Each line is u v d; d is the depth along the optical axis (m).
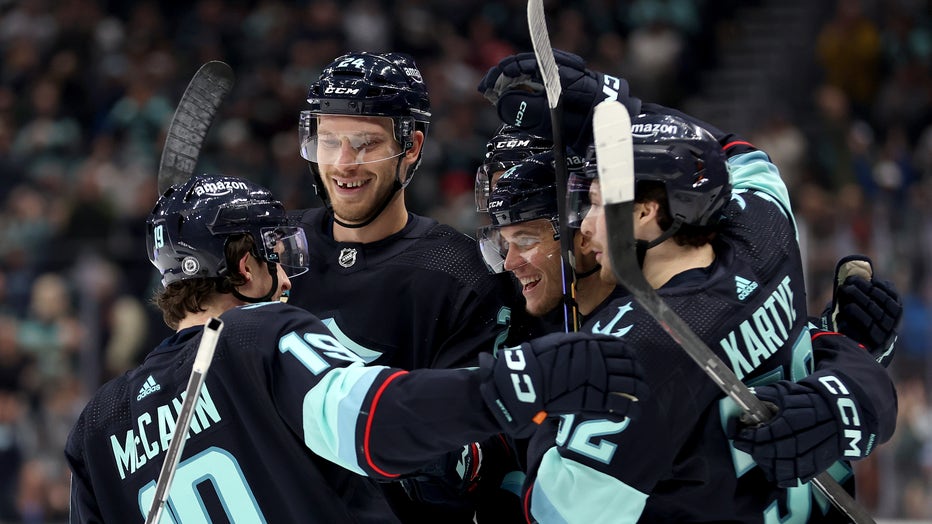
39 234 17.28
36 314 14.32
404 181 6.54
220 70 6.94
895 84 21.84
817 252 14.34
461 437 4.65
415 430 4.64
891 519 13.14
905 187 20.23
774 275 5.24
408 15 20.92
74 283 14.41
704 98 22.48
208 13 21.70
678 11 22.45
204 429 5.10
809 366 5.32
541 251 6.06
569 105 5.96
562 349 4.55
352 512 5.16
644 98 21.36
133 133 19.78
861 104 22.14
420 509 6.31
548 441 5.16
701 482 5.02
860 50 22.14
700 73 22.72
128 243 14.70
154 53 21.20
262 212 5.45
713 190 5.06
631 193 4.57
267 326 5.05
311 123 6.44
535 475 5.18
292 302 6.69
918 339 13.55
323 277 6.66
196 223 5.34
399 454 4.70
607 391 4.52
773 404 4.86
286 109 19.39
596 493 4.88
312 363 4.89
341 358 4.92
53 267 14.50
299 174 18.30
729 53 23.02
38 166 19.56
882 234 14.39
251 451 5.07
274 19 21.23
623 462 4.84
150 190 17.70
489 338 6.55
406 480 6.22
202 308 5.41
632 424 4.83
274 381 4.95
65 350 14.23
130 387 5.34
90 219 17.33
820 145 20.38
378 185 6.40
